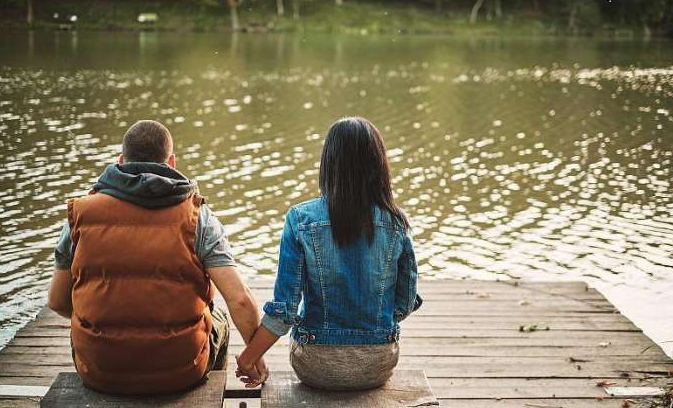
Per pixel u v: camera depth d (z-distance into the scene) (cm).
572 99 2230
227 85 2361
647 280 797
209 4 4984
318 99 2125
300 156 1392
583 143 1584
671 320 684
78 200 271
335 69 2925
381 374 288
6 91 2078
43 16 4628
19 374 433
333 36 4653
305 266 281
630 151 1505
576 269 834
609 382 441
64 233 274
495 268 838
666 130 1744
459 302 582
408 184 1217
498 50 3962
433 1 5653
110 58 3036
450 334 514
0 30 4228
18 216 973
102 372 270
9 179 1162
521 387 433
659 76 2866
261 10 5244
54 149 1388
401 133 1670
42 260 816
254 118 1794
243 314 273
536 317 550
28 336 486
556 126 1786
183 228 267
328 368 283
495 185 1216
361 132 276
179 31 4656
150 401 272
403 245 284
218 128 1656
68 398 272
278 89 2303
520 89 2433
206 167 1294
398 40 4481
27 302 700
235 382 419
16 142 1441
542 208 1084
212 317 310
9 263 802
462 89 2411
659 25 5416
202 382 288
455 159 1410
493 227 992
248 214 1025
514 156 1447
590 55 3772
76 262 267
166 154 281
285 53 3516
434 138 1617
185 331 269
